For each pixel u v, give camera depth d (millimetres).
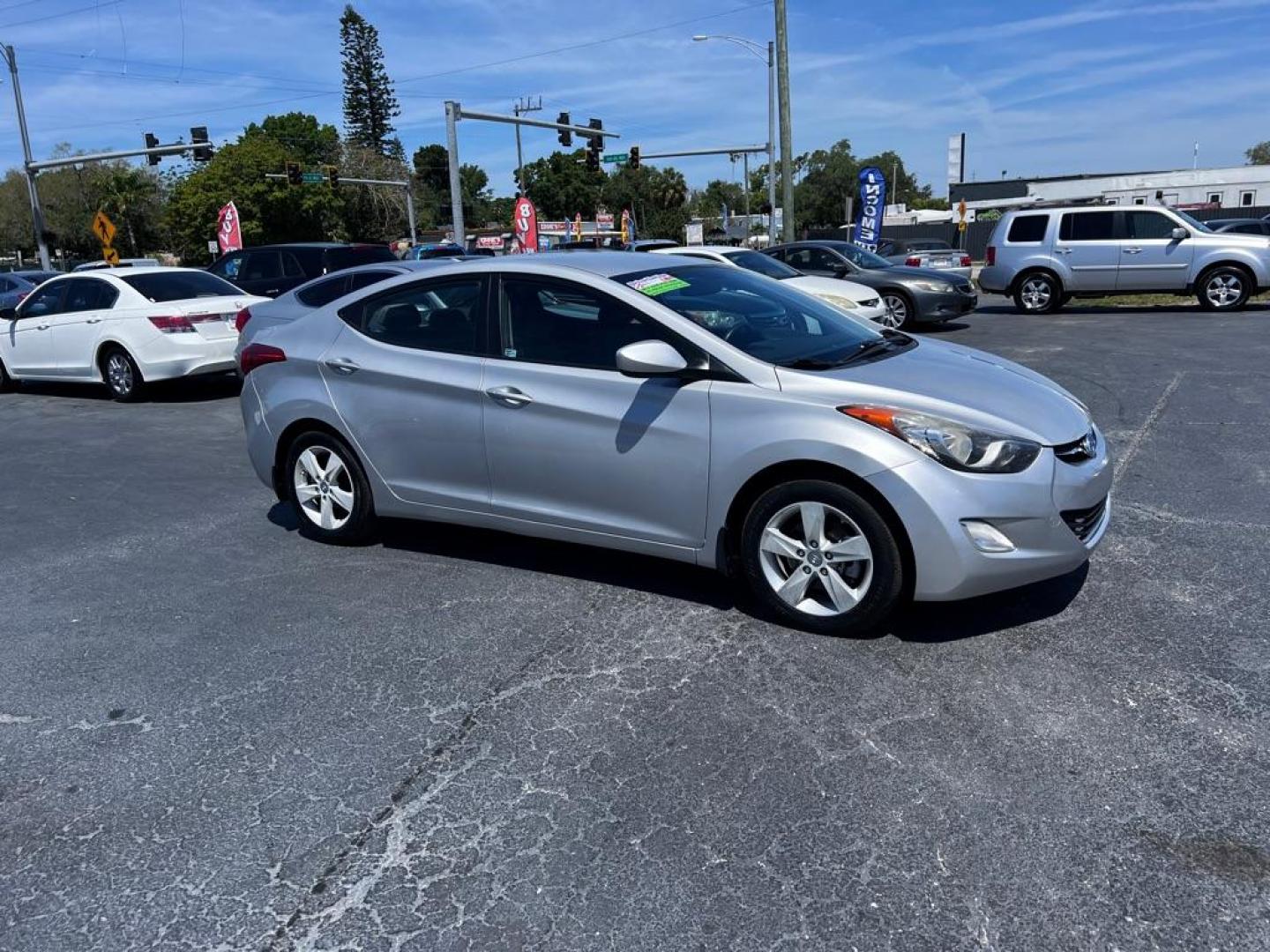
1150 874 2523
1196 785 2879
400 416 4840
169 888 2643
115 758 3295
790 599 3980
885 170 114688
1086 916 2393
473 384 4562
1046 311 16500
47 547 5637
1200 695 3379
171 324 10508
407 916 2496
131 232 69938
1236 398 8219
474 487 4703
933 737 3189
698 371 4023
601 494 4297
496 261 4715
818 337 4461
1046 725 3232
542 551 5168
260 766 3209
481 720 3443
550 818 2871
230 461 7785
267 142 58656
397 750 3275
